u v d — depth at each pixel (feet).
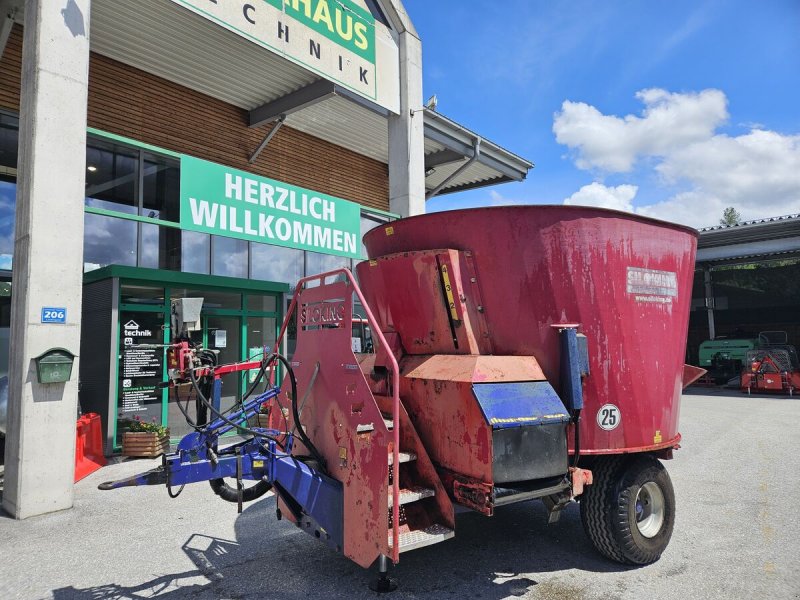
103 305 27.58
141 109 34.81
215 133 38.88
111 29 30.22
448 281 12.96
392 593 11.59
